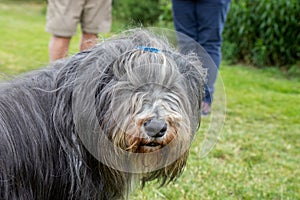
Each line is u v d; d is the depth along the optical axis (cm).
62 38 450
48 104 219
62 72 217
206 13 455
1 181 205
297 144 455
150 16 1166
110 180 224
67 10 443
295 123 514
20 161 210
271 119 520
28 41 877
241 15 847
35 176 214
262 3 823
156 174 236
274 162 409
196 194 340
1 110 213
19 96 219
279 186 363
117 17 1159
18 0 1547
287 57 826
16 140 210
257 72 780
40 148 214
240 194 346
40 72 229
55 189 220
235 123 499
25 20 1189
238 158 412
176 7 465
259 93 622
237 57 862
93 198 223
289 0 803
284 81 720
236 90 629
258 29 839
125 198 238
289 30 813
